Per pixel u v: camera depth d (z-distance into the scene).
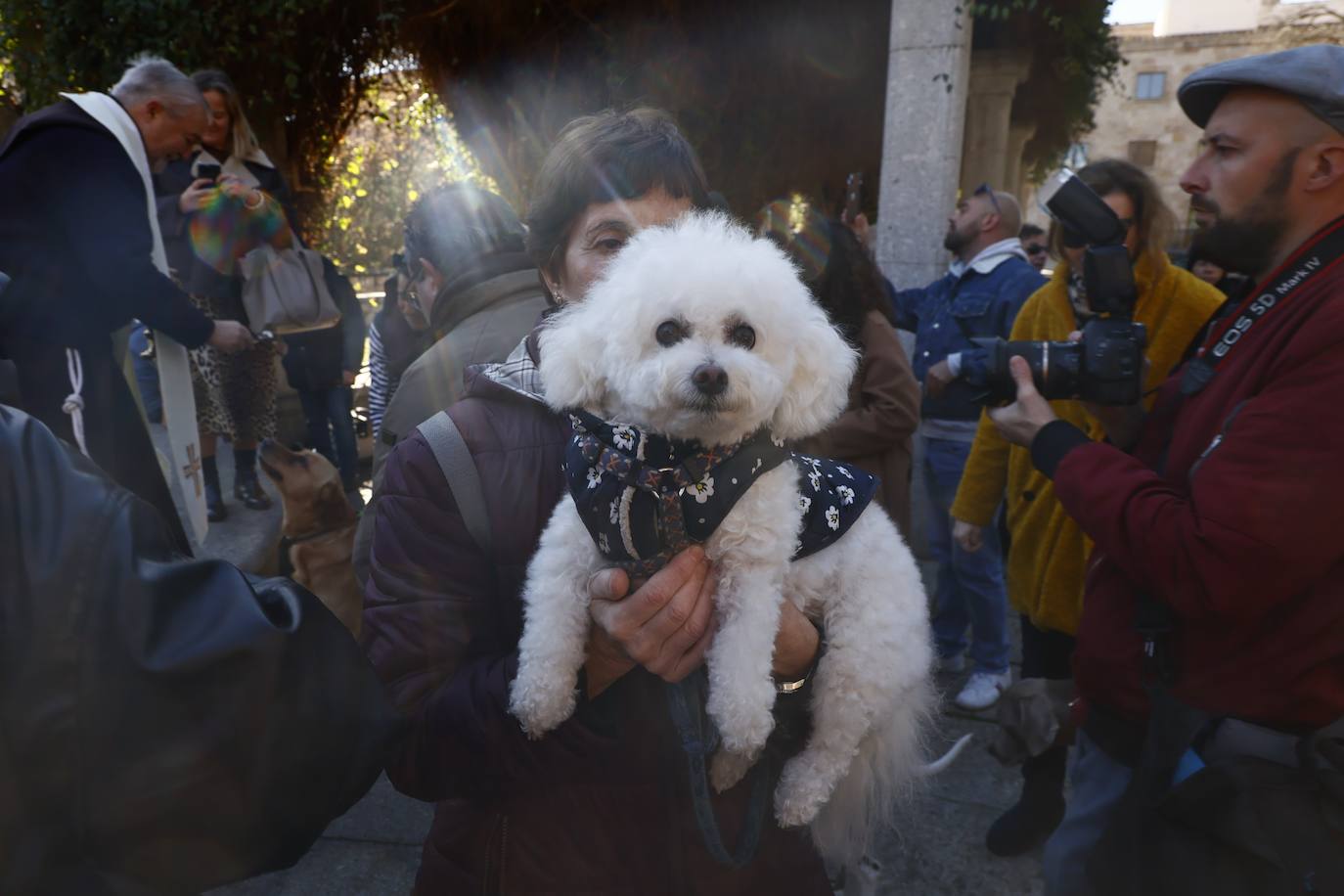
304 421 5.63
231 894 2.38
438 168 10.98
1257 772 1.11
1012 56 7.53
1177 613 1.25
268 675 0.67
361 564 1.83
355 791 0.74
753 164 8.38
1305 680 1.14
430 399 1.79
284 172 7.50
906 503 2.66
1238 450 1.12
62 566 0.63
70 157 2.17
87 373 2.24
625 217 1.23
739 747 1.00
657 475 0.99
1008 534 3.07
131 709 0.63
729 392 0.94
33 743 0.61
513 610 1.15
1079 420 2.29
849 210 3.19
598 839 1.11
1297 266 1.23
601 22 7.52
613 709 1.08
